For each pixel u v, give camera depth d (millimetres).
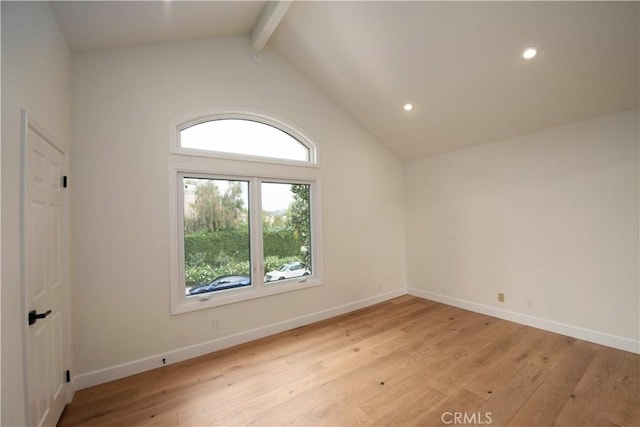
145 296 2479
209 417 1861
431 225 4398
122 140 2422
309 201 3713
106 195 2336
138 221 2467
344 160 4000
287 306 3352
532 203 3256
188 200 2803
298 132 3543
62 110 1980
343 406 1942
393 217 4633
